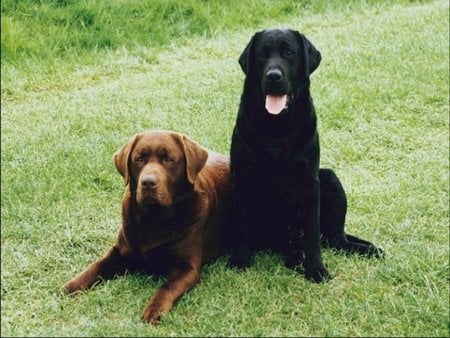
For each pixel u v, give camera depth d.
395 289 3.28
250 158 3.37
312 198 3.38
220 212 3.50
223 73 5.52
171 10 6.94
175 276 3.21
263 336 3.02
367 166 4.36
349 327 3.07
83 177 4.10
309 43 3.51
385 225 3.76
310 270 3.35
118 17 6.64
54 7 6.57
